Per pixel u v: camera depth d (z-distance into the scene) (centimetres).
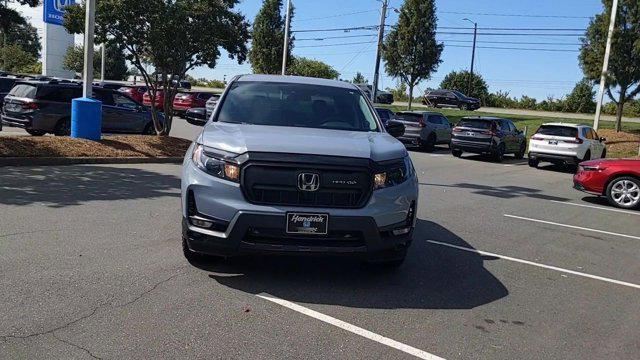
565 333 445
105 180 1023
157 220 734
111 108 1784
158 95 3069
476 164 2070
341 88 664
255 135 508
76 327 399
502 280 576
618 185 1163
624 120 4191
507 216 960
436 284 546
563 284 577
